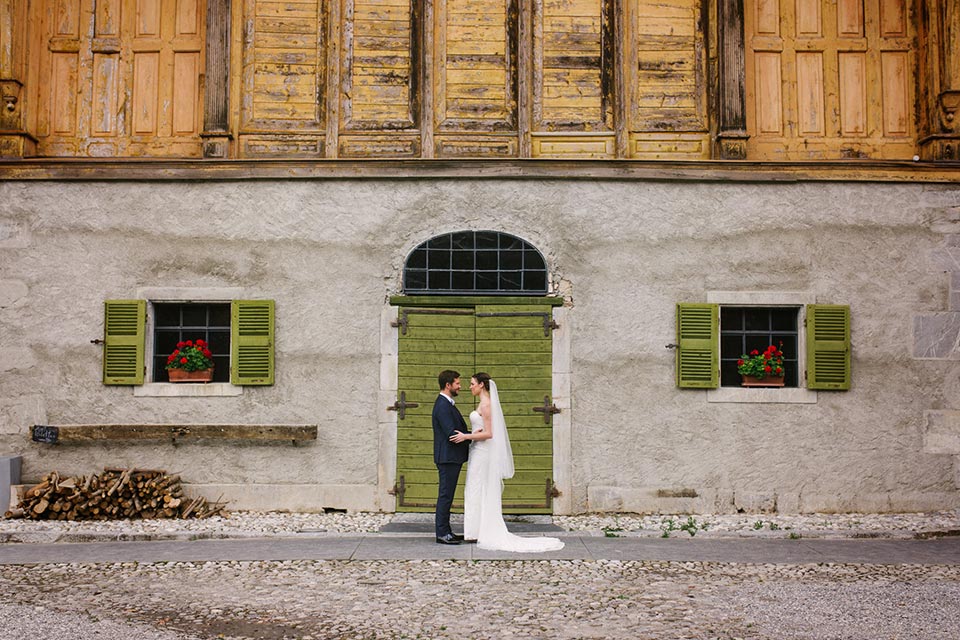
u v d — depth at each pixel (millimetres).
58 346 9023
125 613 5535
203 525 8305
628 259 9148
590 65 9531
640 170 9148
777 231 9180
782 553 7297
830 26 9719
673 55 9555
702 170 9156
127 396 8977
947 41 9297
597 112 9500
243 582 6309
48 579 6398
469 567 6777
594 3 9570
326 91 9438
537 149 9461
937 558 7137
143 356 8977
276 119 9422
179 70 9531
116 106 9508
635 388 9055
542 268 9156
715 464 9008
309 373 9039
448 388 7836
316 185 9148
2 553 7258
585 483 8984
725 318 9336
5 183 9086
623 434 9031
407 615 5496
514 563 6910
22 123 9242
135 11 9578
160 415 8969
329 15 9477
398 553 7238
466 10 9555
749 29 9672
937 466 9086
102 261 9078
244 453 8977
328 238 9109
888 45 9703
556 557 7109
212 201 9125
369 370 9047
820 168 9203
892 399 9109
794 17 9719
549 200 9172
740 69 9328
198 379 9031
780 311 9312
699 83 9531
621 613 5551
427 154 9312
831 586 6219
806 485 9008
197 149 9461
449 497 7703
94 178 9062
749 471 9016
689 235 9164
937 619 5422
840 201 9211
